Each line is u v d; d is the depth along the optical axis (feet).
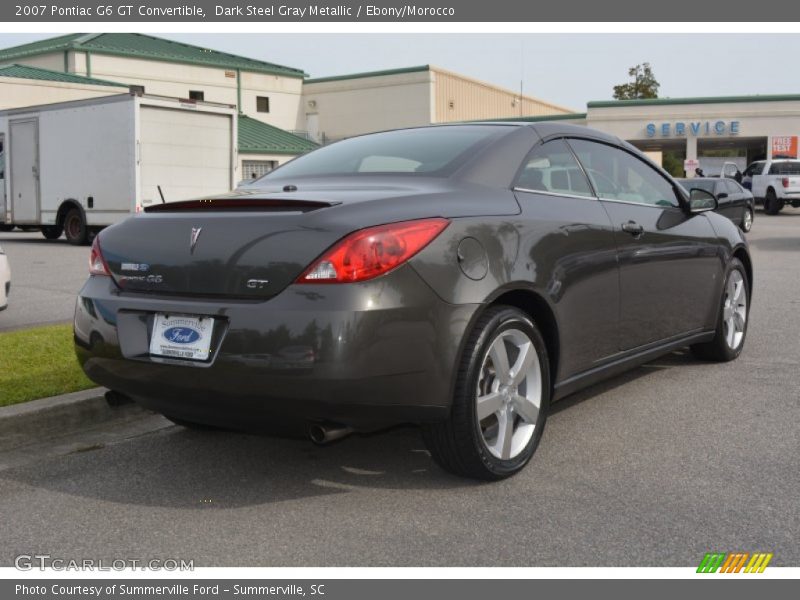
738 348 19.95
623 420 15.19
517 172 13.01
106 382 11.82
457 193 11.89
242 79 145.38
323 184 13.05
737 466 12.67
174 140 56.34
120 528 10.72
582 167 14.51
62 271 39.65
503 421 11.96
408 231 10.61
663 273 15.80
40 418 14.52
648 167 16.57
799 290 32.71
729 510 10.98
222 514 11.12
